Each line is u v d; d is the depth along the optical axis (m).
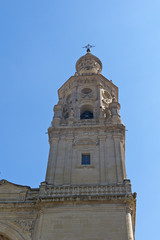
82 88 52.31
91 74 54.38
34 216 32.31
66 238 29.12
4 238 31.56
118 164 36.72
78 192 33.09
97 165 37.06
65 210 31.41
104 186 33.41
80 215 30.86
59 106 48.03
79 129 41.81
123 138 41.94
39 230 29.97
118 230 29.33
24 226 31.41
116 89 55.59
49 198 32.22
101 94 50.56
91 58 65.31
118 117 43.66
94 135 40.91
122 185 33.53
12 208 33.12
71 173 36.22
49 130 42.28
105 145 39.44
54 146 39.84
